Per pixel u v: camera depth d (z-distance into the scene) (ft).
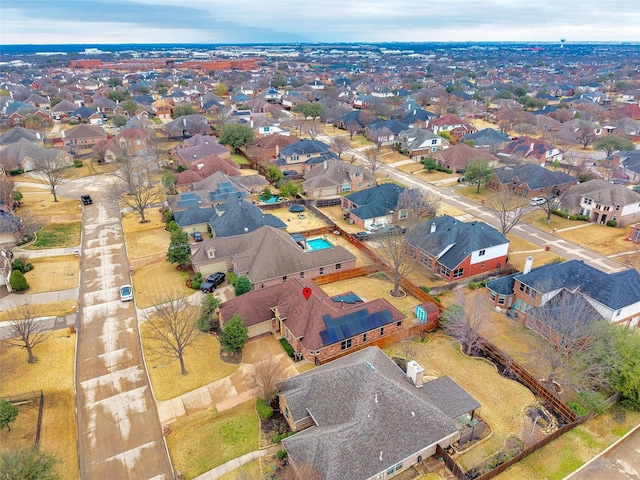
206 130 452.76
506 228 239.09
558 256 218.18
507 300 177.58
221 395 134.31
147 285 192.44
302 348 146.20
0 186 252.01
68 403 131.13
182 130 443.73
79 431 122.31
